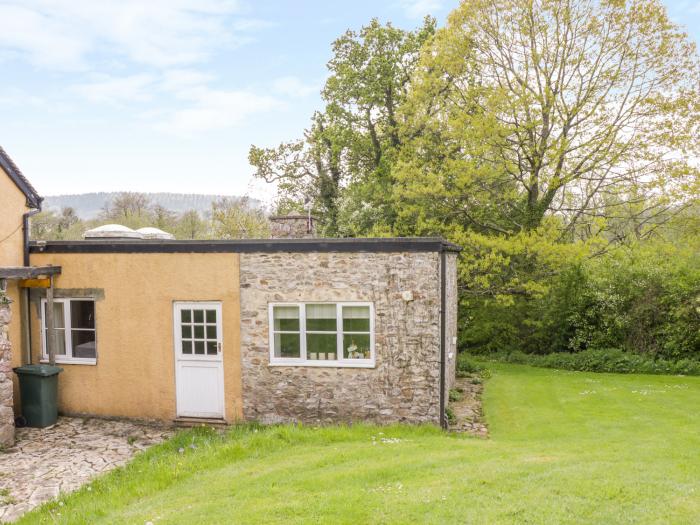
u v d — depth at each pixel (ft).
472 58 66.13
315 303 34.12
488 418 36.91
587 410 37.63
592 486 19.75
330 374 33.88
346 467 23.97
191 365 35.91
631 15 58.80
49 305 36.73
